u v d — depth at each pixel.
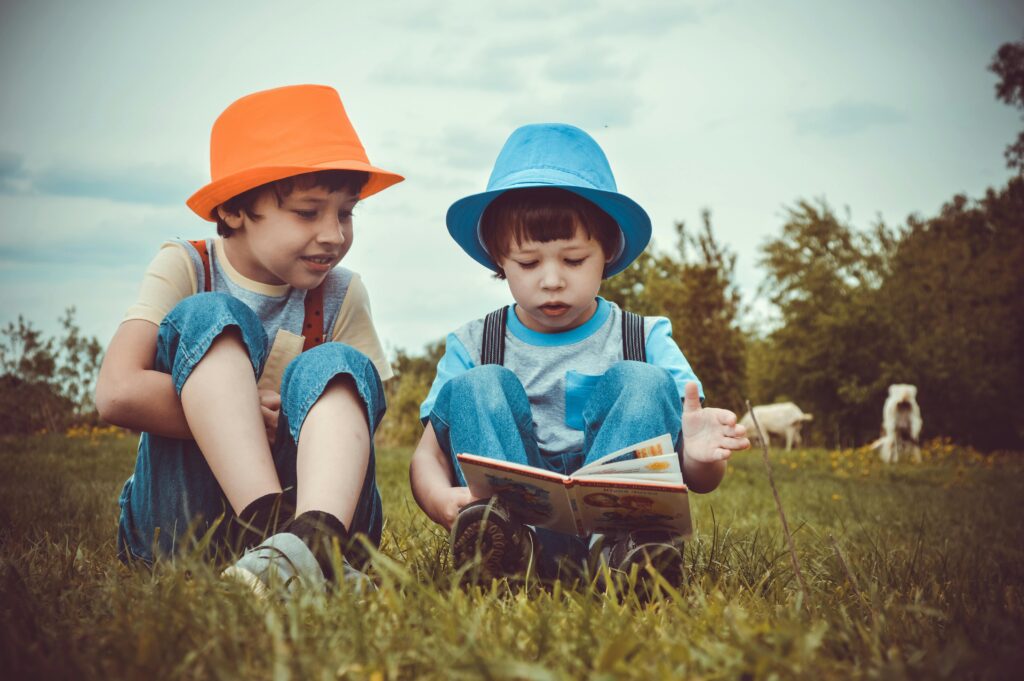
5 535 2.94
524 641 1.62
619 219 2.55
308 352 2.25
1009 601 2.25
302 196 2.51
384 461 9.16
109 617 1.70
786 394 25.39
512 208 2.49
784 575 2.45
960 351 23.23
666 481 2.05
